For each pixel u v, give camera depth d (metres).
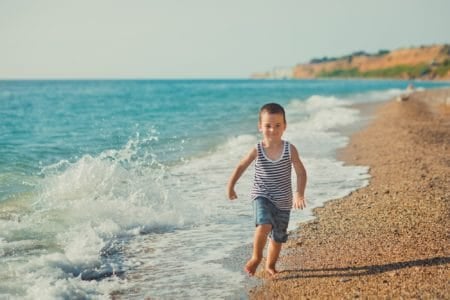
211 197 7.68
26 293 4.09
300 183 4.58
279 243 4.66
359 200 7.38
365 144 13.36
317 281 4.48
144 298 4.21
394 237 5.54
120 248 5.44
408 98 36.12
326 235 5.80
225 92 55.62
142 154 11.41
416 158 10.77
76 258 4.93
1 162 9.81
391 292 4.11
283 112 4.54
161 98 39.94
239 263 5.05
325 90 69.31
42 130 15.77
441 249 5.04
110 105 29.77
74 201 6.90
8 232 5.62
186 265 4.99
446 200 7.01
